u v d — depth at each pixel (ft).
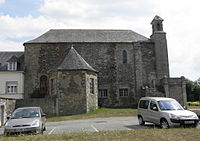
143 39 112.37
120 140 27.61
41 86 101.81
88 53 105.81
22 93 99.30
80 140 28.22
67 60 86.69
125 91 105.29
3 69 102.37
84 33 112.68
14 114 39.63
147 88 95.86
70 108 81.05
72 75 83.05
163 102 43.57
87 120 63.77
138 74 106.01
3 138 31.07
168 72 106.42
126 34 114.62
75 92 82.12
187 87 175.22
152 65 107.76
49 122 63.82
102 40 108.06
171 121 38.88
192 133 31.68
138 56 107.65
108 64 106.11
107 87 104.12
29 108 41.42
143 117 46.91
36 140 28.68
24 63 103.35
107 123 53.52
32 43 103.50
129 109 87.30
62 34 110.42
